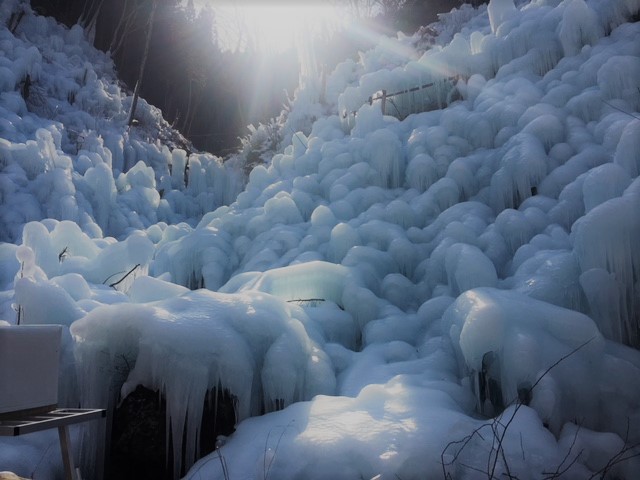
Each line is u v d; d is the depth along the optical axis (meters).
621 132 5.61
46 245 6.56
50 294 4.59
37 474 3.68
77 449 3.96
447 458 3.04
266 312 4.36
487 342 3.75
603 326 4.05
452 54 9.23
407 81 9.83
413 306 5.56
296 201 7.85
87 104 15.63
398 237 6.18
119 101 17.27
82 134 13.59
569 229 5.30
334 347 4.81
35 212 8.67
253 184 9.98
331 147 8.64
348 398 3.92
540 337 3.79
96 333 4.03
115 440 4.01
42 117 13.61
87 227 9.05
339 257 6.34
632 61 6.19
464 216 6.12
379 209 6.82
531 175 6.01
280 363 4.05
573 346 3.79
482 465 3.03
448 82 9.25
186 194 14.55
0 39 13.86
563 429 3.43
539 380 3.52
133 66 25.53
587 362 3.74
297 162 9.11
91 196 10.23
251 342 4.20
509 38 8.62
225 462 3.46
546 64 8.06
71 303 4.71
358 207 7.31
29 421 2.79
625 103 6.12
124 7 23.41
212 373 3.92
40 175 9.21
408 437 3.21
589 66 6.93
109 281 6.72
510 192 6.15
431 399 3.75
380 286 5.77
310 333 4.85
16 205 8.59
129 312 3.99
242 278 6.13
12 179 8.93
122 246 6.75
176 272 7.36
